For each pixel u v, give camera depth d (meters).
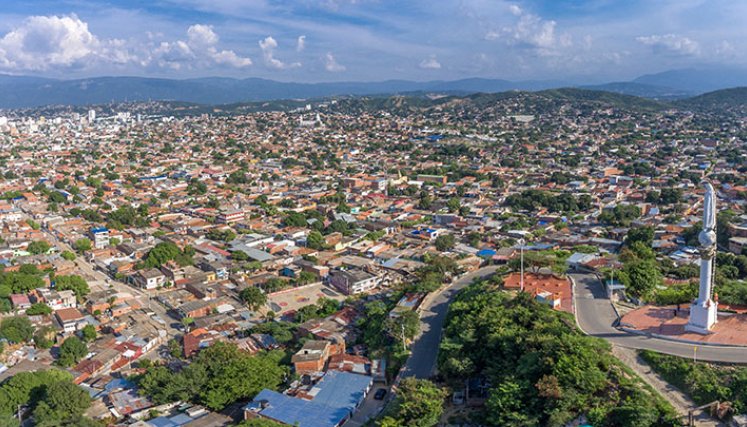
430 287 138.62
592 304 106.31
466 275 153.50
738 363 77.56
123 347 135.88
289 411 91.62
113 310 158.12
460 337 98.75
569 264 137.50
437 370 97.75
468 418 80.81
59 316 152.62
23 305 160.12
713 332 87.44
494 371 88.06
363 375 104.44
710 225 85.69
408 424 79.94
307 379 104.56
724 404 70.75
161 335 144.62
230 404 101.81
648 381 78.31
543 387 74.94
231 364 105.81
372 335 122.44
